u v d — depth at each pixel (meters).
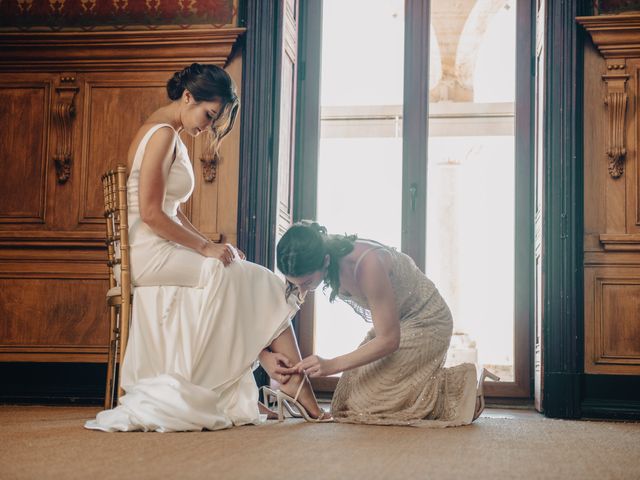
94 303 4.63
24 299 4.66
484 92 4.97
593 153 4.44
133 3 4.80
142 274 3.14
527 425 3.36
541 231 4.41
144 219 3.13
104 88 4.76
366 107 5.05
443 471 1.92
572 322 4.27
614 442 2.80
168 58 4.71
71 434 2.67
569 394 4.22
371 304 3.03
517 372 4.73
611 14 4.49
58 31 4.82
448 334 3.26
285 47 4.75
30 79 4.79
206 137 4.62
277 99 4.62
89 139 4.73
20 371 4.62
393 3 5.09
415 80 4.93
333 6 5.14
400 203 4.98
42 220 4.71
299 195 5.02
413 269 3.26
